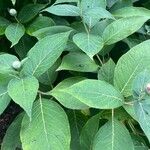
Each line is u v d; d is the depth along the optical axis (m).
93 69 0.60
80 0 0.69
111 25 0.62
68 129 0.52
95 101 0.49
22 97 0.49
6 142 0.62
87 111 0.63
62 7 0.64
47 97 0.63
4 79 0.56
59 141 0.52
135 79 0.50
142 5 0.84
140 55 0.56
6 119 0.87
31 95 0.49
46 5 0.74
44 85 0.64
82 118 0.63
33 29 0.70
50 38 0.57
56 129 0.52
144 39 0.76
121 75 0.55
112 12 0.71
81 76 0.64
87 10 0.62
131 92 0.52
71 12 0.64
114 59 0.73
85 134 0.56
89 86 0.50
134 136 0.58
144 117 0.48
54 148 0.51
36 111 0.54
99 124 0.59
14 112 0.86
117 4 0.76
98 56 0.66
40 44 0.57
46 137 0.52
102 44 0.58
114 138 0.52
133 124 0.63
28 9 0.73
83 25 0.69
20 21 0.72
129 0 0.76
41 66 0.56
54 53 0.56
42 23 0.71
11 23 0.72
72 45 0.64
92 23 0.64
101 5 0.68
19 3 0.79
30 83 0.51
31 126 0.53
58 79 0.71
